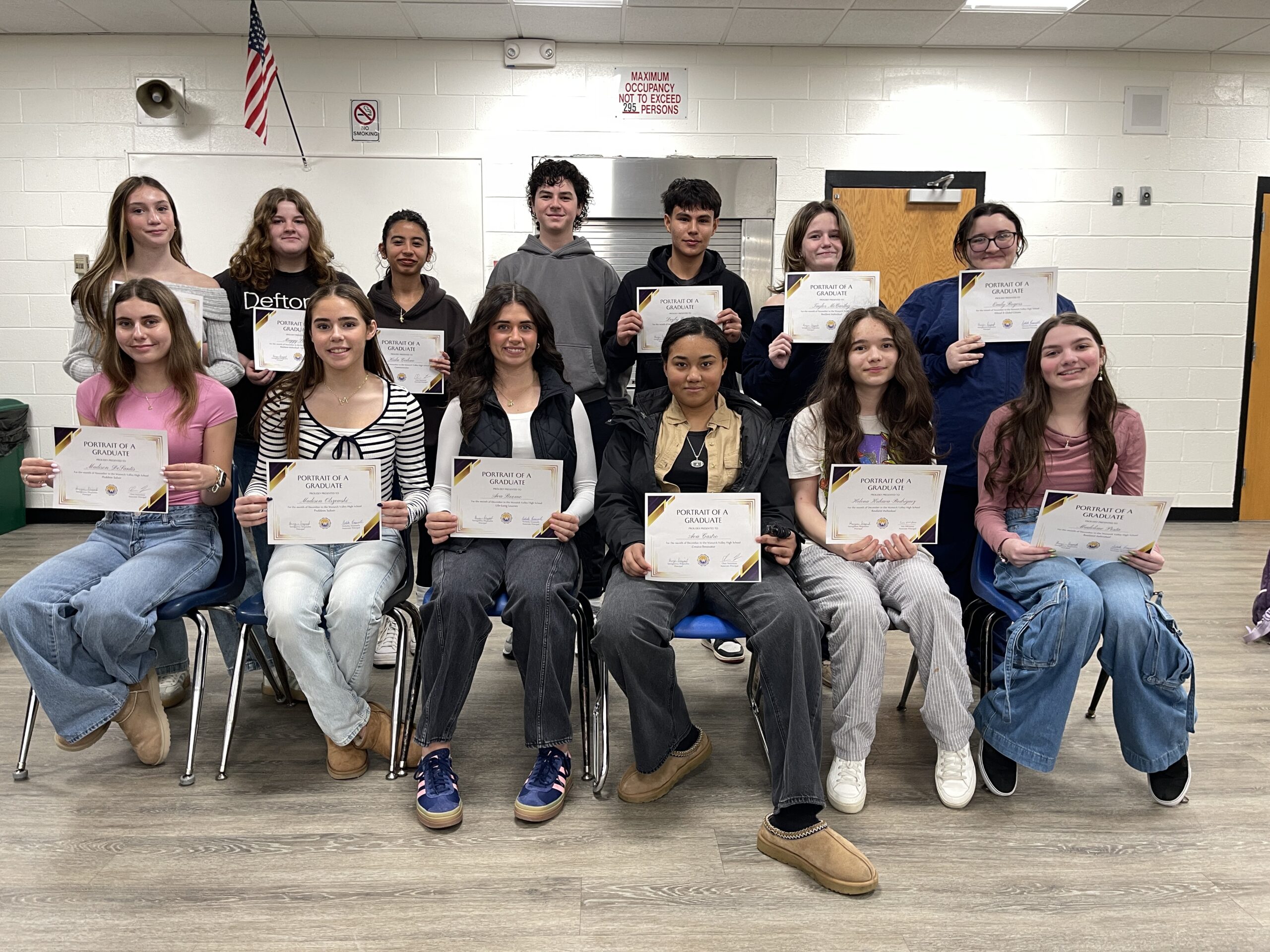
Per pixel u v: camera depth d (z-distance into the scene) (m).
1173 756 1.91
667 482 2.05
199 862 1.70
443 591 1.91
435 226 4.92
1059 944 1.48
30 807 1.90
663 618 1.87
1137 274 5.09
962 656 1.94
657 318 2.46
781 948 1.47
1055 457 2.10
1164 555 4.39
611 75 4.81
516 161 4.87
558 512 2.01
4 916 1.53
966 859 1.73
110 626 1.90
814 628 1.79
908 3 4.20
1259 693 2.60
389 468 2.17
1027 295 2.32
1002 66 4.87
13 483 4.82
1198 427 5.25
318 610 1.99
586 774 2.06
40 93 4.74
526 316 2.12
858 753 1.93
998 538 2.07
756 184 4.91
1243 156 5.02
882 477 1.99
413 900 1.59
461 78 4.79
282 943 1.47
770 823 1.75
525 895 1.61
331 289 2.11
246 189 4.85
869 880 1.60
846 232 2.53
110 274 2.34
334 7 4.30
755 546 1.88
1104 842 1.80
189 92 4.75
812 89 4.86
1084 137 4.95
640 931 1.51
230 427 2.20
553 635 1.90
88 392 2.19
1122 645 1.87
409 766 2.11
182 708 2.44
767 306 2.57
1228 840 1.81
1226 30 4.54
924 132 4.91
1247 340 5.19
